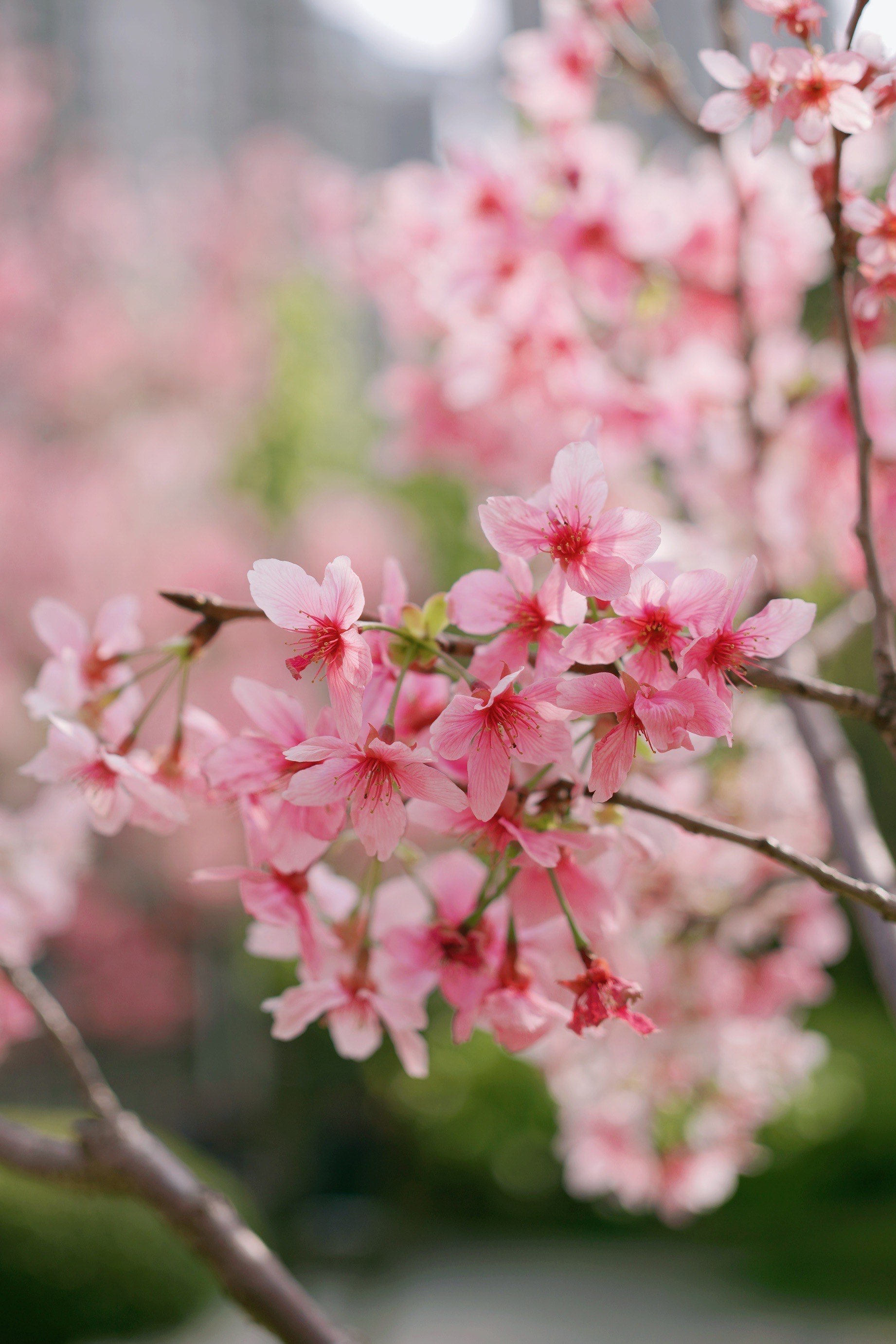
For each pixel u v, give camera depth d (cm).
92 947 423
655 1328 276
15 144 388
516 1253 344
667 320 103
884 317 81
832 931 105
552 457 100
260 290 405
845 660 205
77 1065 68
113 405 397
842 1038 398
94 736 63
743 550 93
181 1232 66
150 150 577
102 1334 259
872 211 64
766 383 92
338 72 663
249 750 60
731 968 104
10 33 430
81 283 398
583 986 61
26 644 360
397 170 112
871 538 64
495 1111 366
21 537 359
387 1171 393
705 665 58
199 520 386
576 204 97
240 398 402
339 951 64
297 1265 320
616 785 58
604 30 95
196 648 63
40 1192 264
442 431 118
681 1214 108
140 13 587
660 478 112
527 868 62
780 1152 348
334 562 58
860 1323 269
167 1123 438
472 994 62
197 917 438
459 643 60
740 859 100
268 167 412
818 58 63
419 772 57
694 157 106
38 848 90
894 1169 351
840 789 76
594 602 60
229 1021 467
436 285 102
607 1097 105
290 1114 420
